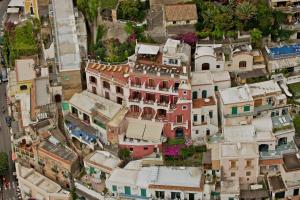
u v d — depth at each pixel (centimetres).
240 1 17988
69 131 17188
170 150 16262
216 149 15912
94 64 17550
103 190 15988
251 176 15700
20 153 17512
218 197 15462
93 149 16800
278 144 16112
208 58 16875
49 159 16838
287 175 15412
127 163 16212
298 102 16525
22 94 19062
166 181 15388
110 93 17325
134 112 16838
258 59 17162
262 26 17488
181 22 17775
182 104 16200
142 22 18275
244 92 16362
